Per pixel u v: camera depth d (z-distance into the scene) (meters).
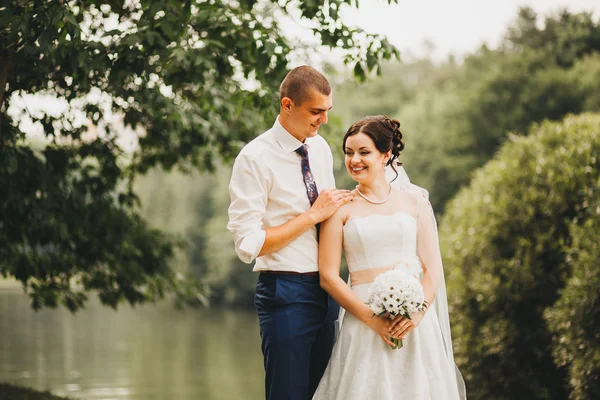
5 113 6.62
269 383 3.76
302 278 3.77
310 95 3.67
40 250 8.59
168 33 5.52
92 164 8.67
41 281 8.75
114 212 8.81
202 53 5.91
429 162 29.48
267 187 3.76
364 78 6.11
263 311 3.80
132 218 9.46
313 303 3.79
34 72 6.09
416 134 30.23
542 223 10.77
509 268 10.75
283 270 3.75
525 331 10.58
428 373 3.79
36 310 8.67
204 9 6.14
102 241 8.68
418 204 4.02
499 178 11.48
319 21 5.68
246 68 6.38
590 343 8.87
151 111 7.46
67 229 8.21
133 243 9.34
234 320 32.41
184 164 10.23
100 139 8.38
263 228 3.80
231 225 3.69
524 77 27.19
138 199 9.21
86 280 9.09
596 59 26.89
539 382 10.56
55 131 7.57
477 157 27.36
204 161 9.90
